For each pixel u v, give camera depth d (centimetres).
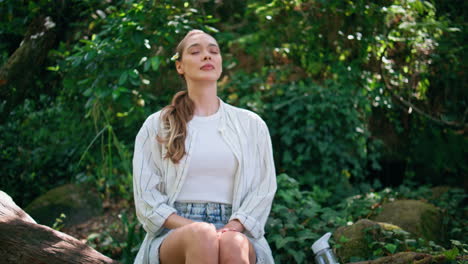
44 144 492
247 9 470
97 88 345
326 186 447
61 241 213
